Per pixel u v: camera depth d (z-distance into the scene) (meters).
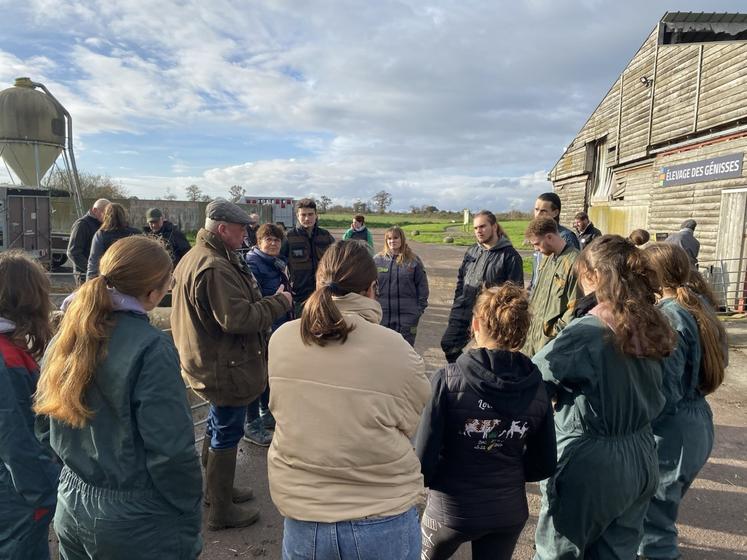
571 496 2.14
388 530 1.60
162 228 7.07
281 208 24.33
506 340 2.00
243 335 2.97
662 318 2.05
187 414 1.78
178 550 1.83
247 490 3.41
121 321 1.76
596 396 2.06
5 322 2.00
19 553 2.00
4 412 1.92
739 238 10.05
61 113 14.64
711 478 3.81
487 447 2.01
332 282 1.75
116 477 1.70
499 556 2.16
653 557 2.71
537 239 3.62
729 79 10.16
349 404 1.61
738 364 6.71
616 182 15.36
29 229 12.76
